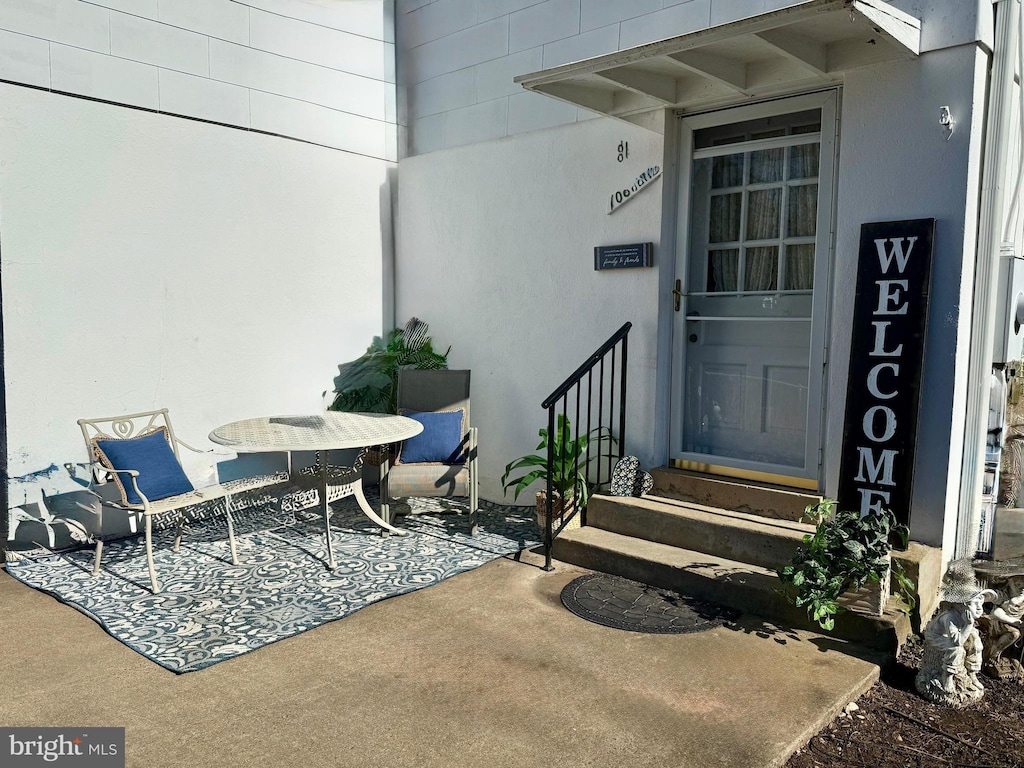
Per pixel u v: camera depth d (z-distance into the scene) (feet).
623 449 15.31
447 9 19.02
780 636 11.19
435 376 17.06
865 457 12.34
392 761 8.16
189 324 16.62
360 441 13.83
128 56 15.39
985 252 12.04
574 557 14.23
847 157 12.56
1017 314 13.09
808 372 13.69
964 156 11.44
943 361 11.76
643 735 8.64
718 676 10.00
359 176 19.69
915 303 11.84
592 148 16.11
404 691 9.61
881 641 10.71
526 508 18.11
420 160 19.79
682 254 15.11
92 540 15.39
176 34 16.07
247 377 17.69
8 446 14.25
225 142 16.98
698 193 14.98
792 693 9.56
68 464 14.99
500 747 8.41
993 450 13.05
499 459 18.57
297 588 13.00
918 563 11.14
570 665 10.30
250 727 8.78
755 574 12.36
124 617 11.79
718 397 14.98
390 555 14.67
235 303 17.37
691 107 14.70
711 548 13.32
